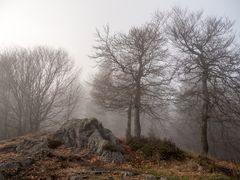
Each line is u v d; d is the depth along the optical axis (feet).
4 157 42.11
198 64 71.67
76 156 41.88
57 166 37.19
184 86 84.17
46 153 40.55
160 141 50.49
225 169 42.63
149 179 33.04
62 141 49.37
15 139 58.39
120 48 78.02
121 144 49.88
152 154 46.39
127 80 76.64
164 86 77.87
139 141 51.24
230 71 69.36
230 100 72.13
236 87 69.00
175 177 35.17
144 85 76.64
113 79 78.18
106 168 38.45
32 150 45.55
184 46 75.87
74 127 51.57
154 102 80.64
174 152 47.19
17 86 102.27
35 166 36.14
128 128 76.69
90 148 46.26
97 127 51.29
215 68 70.64
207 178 35.06
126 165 41.32
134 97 77.25
